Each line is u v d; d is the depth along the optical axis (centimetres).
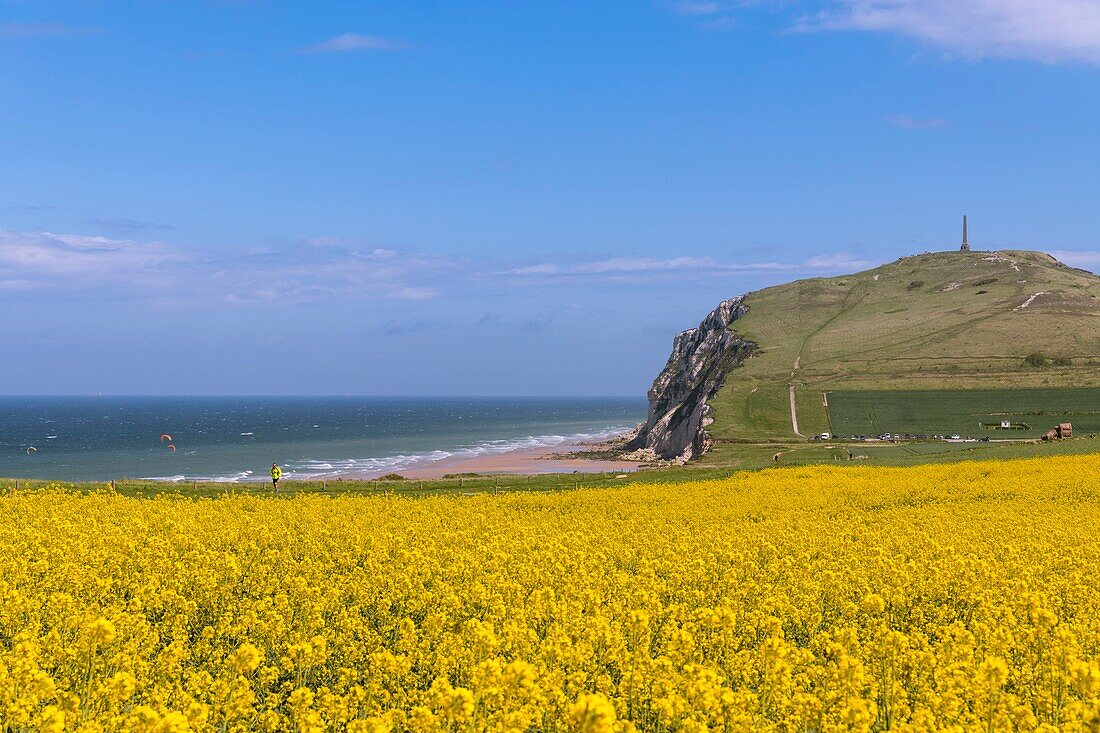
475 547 2270
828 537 2577
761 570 2033
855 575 1880
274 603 1666
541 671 1182
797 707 1127
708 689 1056
